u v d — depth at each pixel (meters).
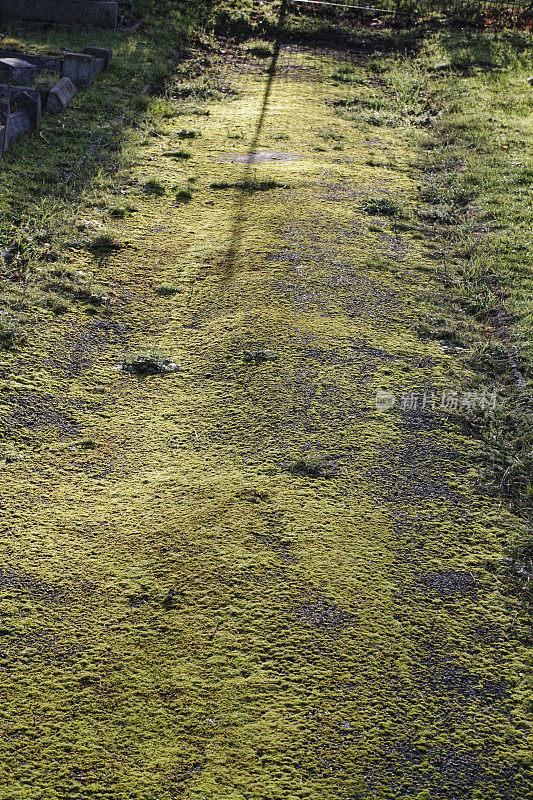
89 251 7.08
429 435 5.10
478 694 3.36
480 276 7.25
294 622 3.62
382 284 6.98
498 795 2.94
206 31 15.10
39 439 4.78
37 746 3.00
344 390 5.45
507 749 3.13
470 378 5.76
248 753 3.02
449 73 13.80
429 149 10.63
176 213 8.09
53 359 5.54
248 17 15.78
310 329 6.15
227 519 4.22
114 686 3.27
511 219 8.47
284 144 10.27
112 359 5.71
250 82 12.95
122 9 14.24
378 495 4.52
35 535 4.06
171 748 3.03
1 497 4.29
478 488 4.68
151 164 9.16
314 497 4.44
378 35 15.63
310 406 5.25
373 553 4.08
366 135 10.98
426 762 3.04
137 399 5.30
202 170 9.18
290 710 3.21
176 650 3.46
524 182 9.45
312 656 3.46
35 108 9.10
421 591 3.88
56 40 12.26
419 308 6.66
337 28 15.78
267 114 11.38
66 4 13.13
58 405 5.09
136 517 4.25
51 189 7.98
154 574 3.86
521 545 4.24
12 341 5.59
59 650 3.42
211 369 5.65
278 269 7.05
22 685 3.25
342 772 2.97
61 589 3.74
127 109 10.48
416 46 15.32
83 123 9.76
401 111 12.11
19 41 11.67
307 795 2.87
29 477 4.47
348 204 8.59
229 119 11.06
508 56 14.62
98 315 6.17
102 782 2.88
